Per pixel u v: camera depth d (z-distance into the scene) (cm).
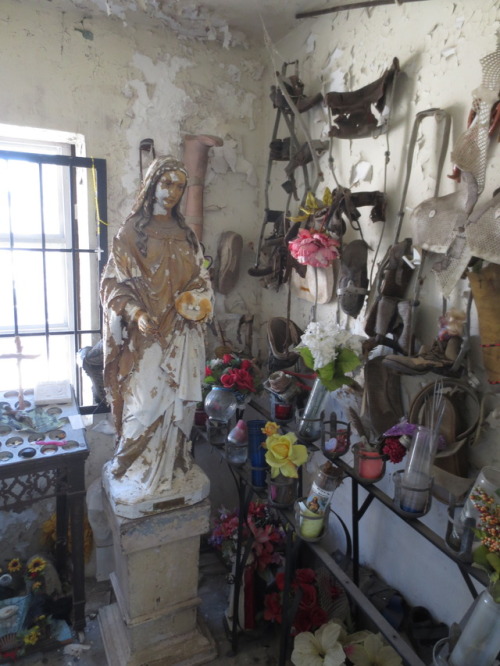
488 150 112
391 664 118
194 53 199
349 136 150
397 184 147
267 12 182
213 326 216
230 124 211
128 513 140
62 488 159
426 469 110
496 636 87
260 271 194
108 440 202
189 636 158
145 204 138
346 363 131
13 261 182
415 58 138
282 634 135
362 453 128
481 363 121
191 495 147
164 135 198
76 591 164
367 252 154
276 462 128
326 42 177
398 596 148
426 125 135
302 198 184
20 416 168
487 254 104
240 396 168
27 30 171
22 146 192
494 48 116
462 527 97
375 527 163
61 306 204
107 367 144
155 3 175
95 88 183
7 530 192
